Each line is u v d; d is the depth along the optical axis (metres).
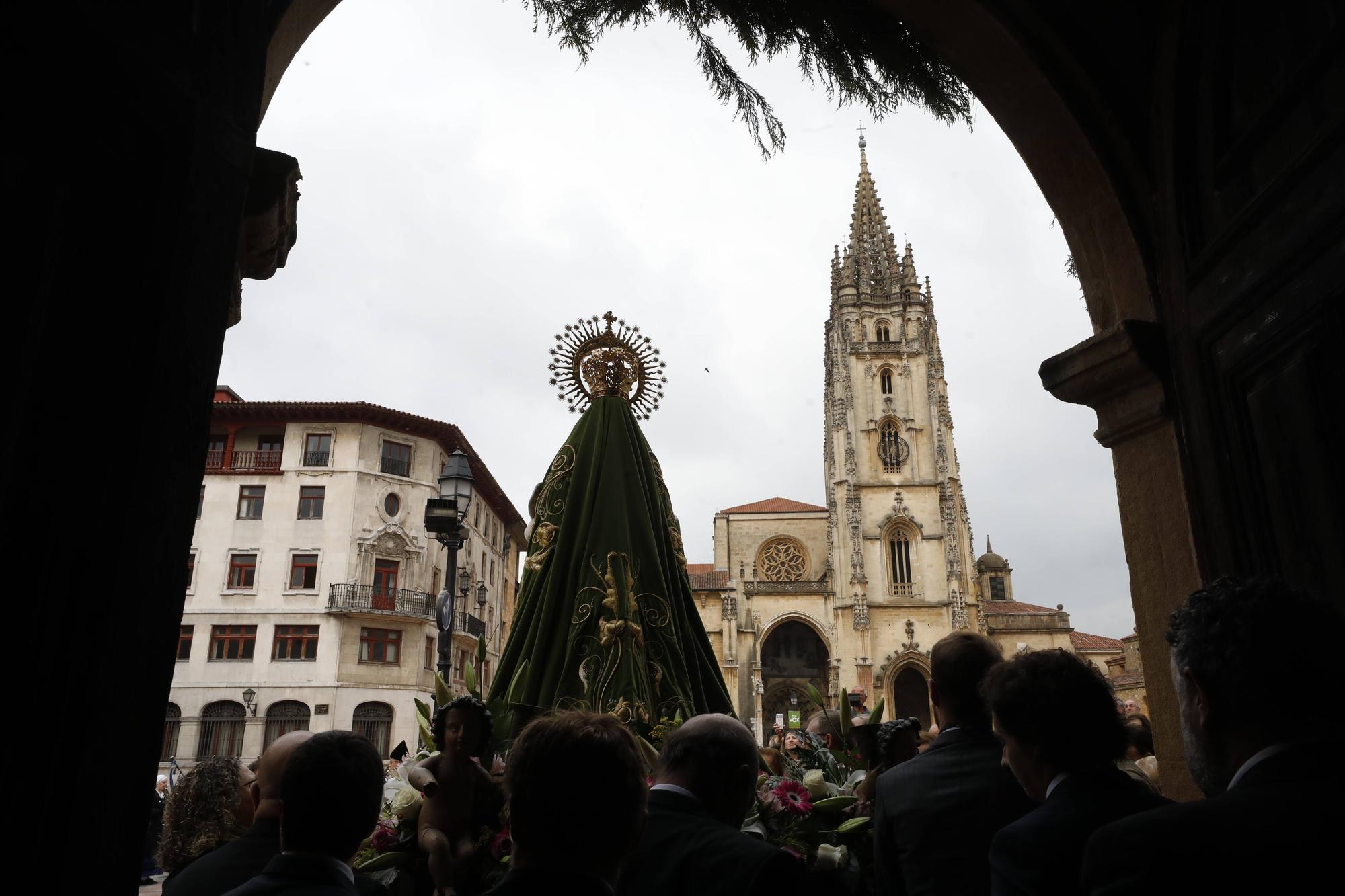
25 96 1.77
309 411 42.44
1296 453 3.09
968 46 4.32
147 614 1.78
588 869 1.86
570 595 5.55
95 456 1.77
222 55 2.17
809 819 3.90
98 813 1.65
